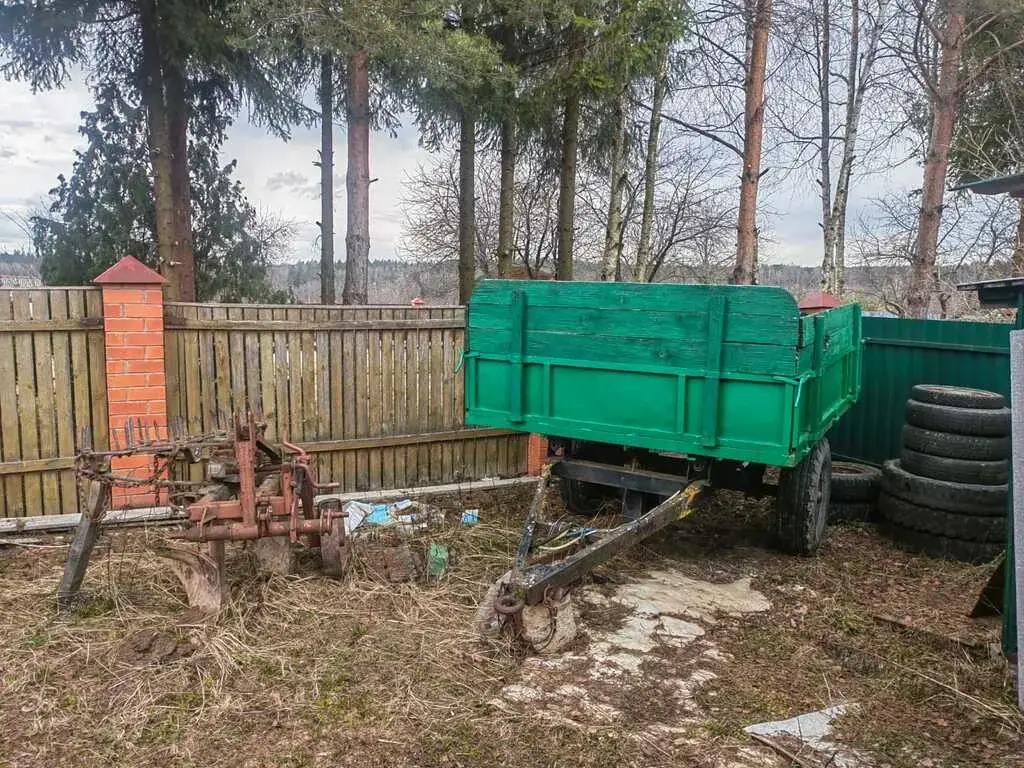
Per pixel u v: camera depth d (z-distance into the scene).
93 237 12.12
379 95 12.25
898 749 3.01
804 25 12.79
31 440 5.59
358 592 4.37
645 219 14.87
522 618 3.73
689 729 3.10
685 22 10.98
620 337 4.74
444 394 7.34
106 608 4.13
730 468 5.41
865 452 7.84
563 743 2.97
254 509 3.89
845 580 4.96
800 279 21.50
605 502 6.17
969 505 5.30
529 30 11.03
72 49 10.68
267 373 6.49
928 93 12.53
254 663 3.56
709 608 4.42
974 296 15.47
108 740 2.96
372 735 3.01
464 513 6.18
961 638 4.00
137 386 5.80
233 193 13.62
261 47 8.84
